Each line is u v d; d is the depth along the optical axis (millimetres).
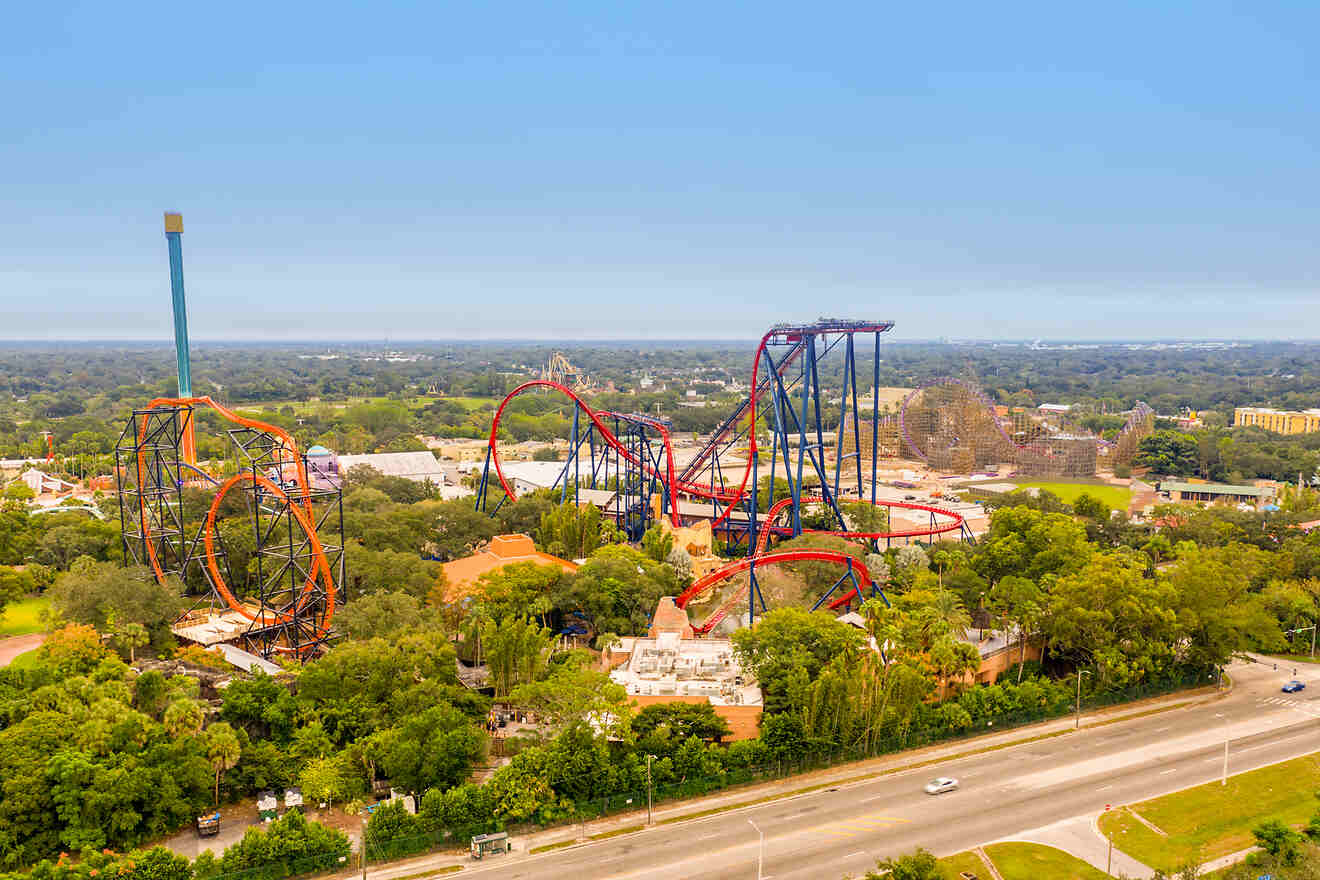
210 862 112938
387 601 184500
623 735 138500
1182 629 179625
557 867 118812
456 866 118938
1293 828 126625
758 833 127438
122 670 153875
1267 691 182250
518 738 142125
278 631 187250
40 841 116000
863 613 186750
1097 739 158750
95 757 125500
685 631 189500
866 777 144500
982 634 195750
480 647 182750
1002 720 163500
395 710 146750
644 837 126375
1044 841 125812
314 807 131750
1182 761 150500
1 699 141500
